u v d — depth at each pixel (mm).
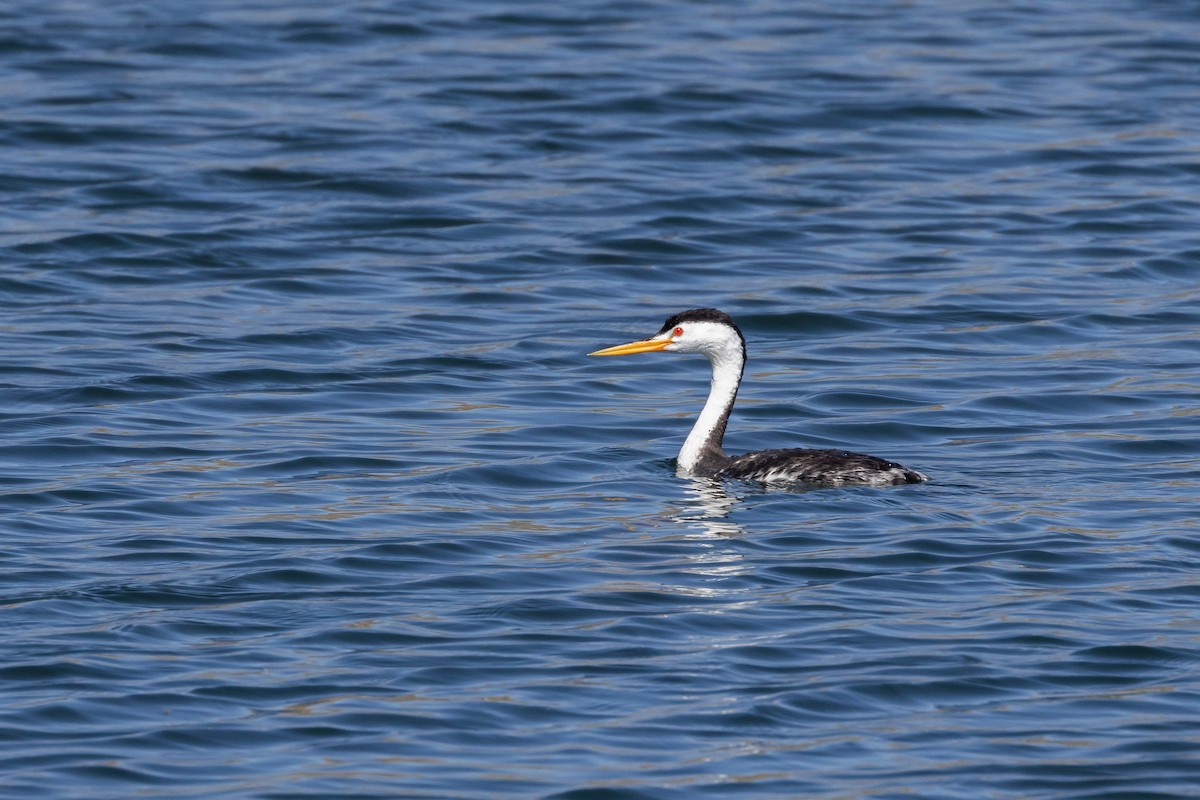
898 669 12695
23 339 22172
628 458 18375
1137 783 11039
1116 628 13438
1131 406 20062
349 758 11328
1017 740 11641
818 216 28062
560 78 34625
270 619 13594
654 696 12250
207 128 31625
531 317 23688
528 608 13867
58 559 14875
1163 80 35031
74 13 38875
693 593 14203
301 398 20281
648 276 25438
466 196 28719
